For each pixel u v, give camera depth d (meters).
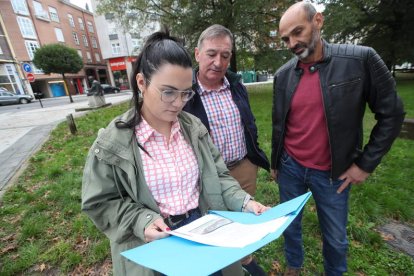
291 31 1.50
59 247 2.50
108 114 9.79
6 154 5.73
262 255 2.31
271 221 0.98
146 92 1.09
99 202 1.15
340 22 9.93
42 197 3.50
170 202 1.21
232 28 10.58
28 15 30.59
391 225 2.59
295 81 1.70
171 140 1.26
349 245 2.33
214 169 1.35
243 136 2.08
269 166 2.25
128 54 37.06
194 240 0.92
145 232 1.07
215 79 1.84
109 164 1.13
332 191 1.73
